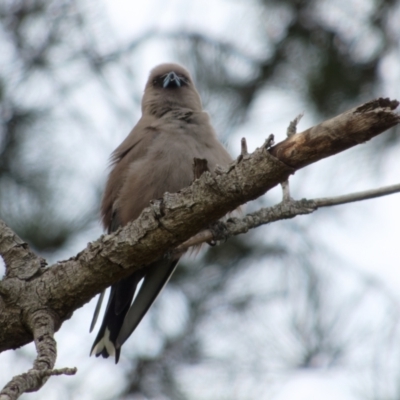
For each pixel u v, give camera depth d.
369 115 5.18
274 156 5.55
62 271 6.43
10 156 12.95
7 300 6.41
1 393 4.71
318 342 11.61
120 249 6.25
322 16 13.49
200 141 9.16
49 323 6.30
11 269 6.59
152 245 6.19
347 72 13.16
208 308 13.05
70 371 4.93
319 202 6.78
